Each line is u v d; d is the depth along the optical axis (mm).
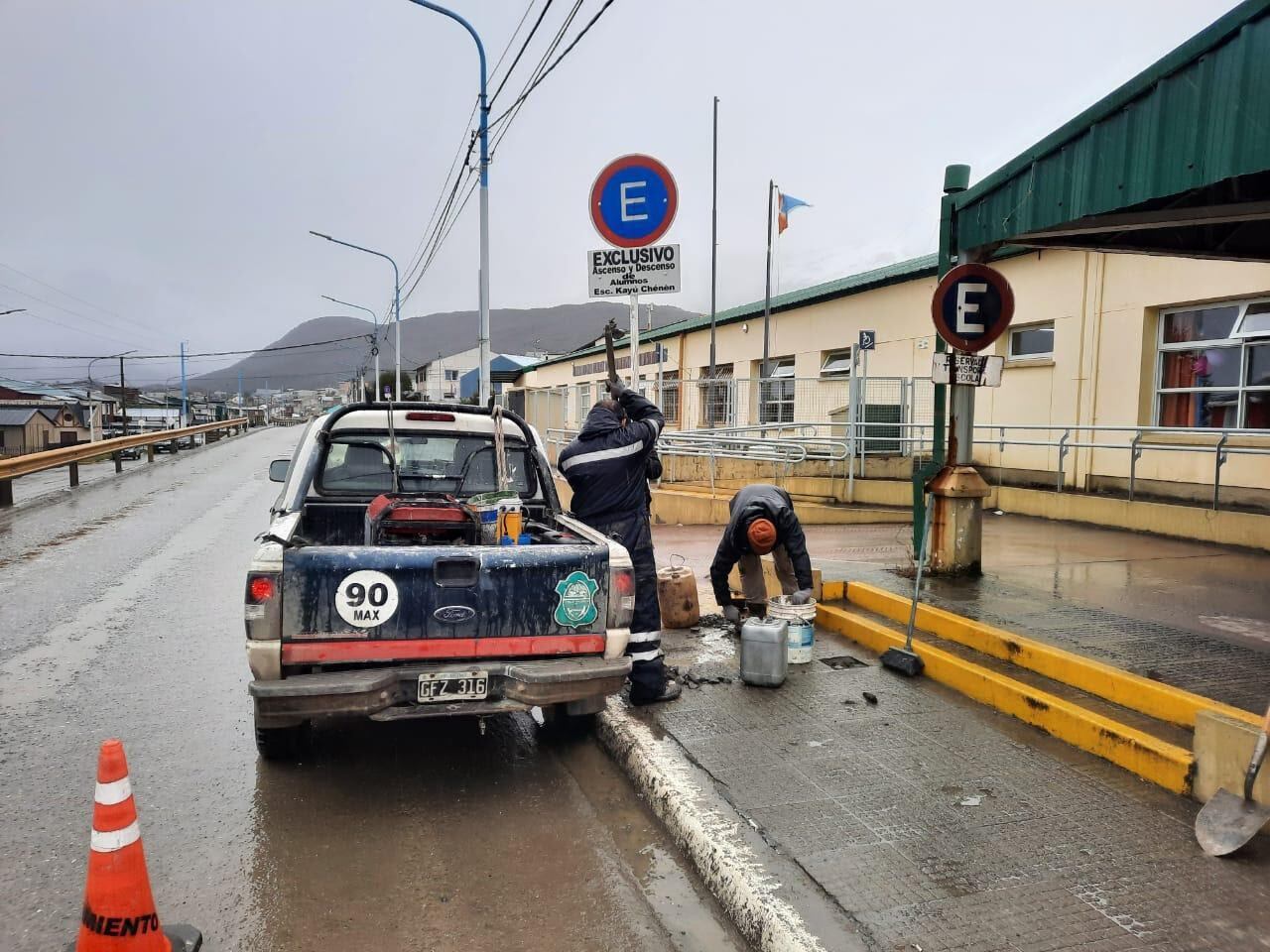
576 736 4879
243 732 4898
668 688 4977
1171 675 4543
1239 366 9672
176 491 18328
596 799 4125
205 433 43031
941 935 2736
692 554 9953
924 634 5832
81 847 3570
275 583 3818
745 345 21250
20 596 8297
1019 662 5090
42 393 69188
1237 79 4109
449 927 3045
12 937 2920
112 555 10547
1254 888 2984
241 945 2920
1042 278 12289
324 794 4137
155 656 6301
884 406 14531
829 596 6766
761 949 2850
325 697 3729
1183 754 3709
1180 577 7086
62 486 19453
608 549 4285
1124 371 11000
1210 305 10055
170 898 3205
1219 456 8984
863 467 13430
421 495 5395
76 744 4684
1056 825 3443
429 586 3977
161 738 4793
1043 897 2939
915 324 15055
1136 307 10820
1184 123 4441
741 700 4941
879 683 5211
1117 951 2652
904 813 3566
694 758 4148
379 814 3936
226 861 3492
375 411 5754
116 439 22250
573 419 21547
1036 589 6594
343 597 3879
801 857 3225
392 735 4957
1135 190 4801
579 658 4219
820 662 5641
